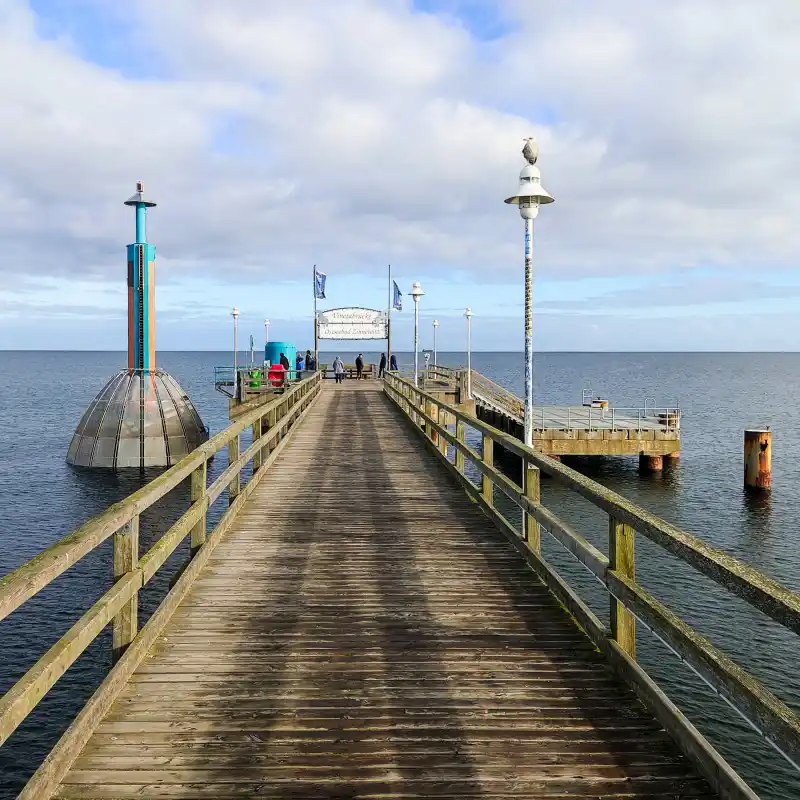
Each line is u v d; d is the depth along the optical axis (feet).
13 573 8.89
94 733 11.84
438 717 12.49
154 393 113.50
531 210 33.68
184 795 10.16
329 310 134.72
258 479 35.50
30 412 195.93
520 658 14.99
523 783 10.51
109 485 95.76
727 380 393.29
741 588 8.60
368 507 30.22
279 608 18.04
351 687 13.64
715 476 94.99
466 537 25.30
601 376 437.58
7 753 32.48
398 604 18.40
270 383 98.53
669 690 35.65
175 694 13.26
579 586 48.75
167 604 17.07
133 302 115.14
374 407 80.59
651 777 10.65
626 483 90.58
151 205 116.67
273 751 11.35
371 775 10.71
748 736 32.17
